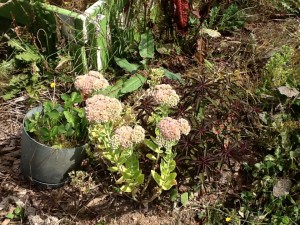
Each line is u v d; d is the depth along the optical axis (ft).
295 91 4.79
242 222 4.14
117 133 3.50
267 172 4.33
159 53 5.35
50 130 3.91
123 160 3.80
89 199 4.17
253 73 5.26
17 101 4.85
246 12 5.97
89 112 3.49
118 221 4.08
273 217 4.13
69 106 4.02
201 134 3.92
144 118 4.14
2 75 4.87
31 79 4.87
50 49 5.08
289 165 4.36
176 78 4.94
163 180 3.85
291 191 4.25
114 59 5.14
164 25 5.39
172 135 3.41
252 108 4.57
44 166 4.00
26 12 4.91
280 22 5.93
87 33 4.78
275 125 4.54
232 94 4.61
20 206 4.10
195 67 5.25
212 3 5.42
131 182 3.91
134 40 5.28
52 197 4.15
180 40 5.44
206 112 4.43
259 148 4.54
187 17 5.21
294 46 5.53
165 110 3.74
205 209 4.18
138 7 5.20
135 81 4.87
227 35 5.75
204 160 3.85
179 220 4.12
